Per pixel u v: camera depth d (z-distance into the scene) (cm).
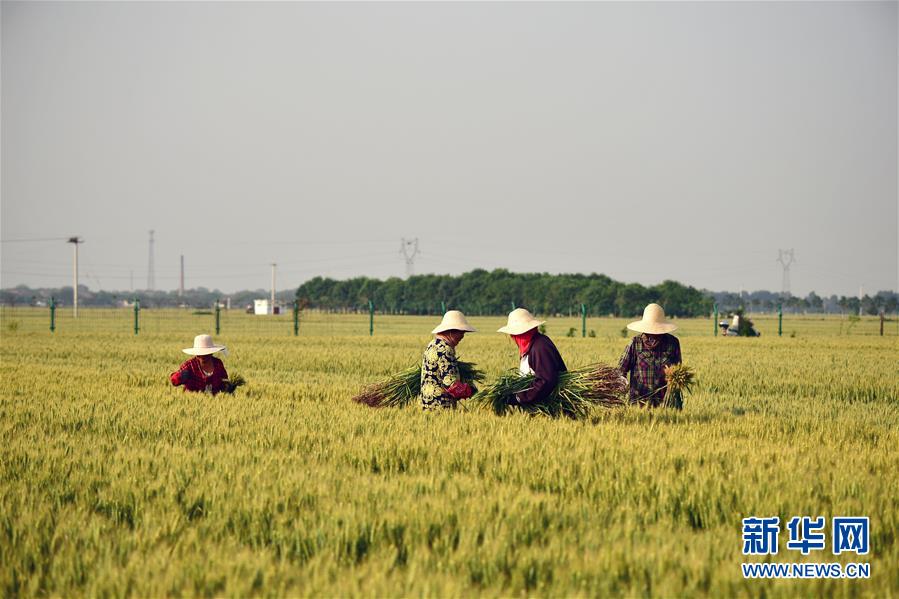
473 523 761
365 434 1239
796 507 844
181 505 863
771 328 11125
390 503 831
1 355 3950
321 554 687
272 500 840
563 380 1454
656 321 1655
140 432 1335
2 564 696
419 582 618
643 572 658
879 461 1101
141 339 5488
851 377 2886
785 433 1384
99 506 889
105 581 643
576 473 986
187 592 606
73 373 2594
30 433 1291
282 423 1382
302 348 4600
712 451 1104
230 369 3309
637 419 1436
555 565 678
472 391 1469
